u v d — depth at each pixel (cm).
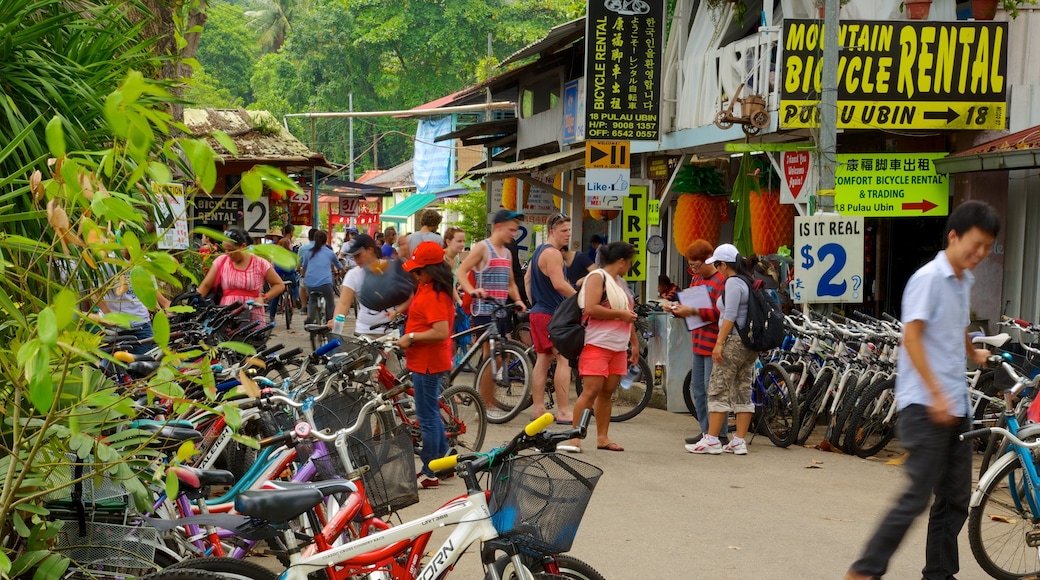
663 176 1616
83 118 527
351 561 395
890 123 1125
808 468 878
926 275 501
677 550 634
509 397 1062
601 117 1472
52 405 332
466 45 4762
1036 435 584
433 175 3912
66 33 571
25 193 452
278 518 372
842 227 1056
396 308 986
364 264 980
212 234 305
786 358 1048
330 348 676
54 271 434
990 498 578
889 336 937
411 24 4878
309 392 661
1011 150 1019
